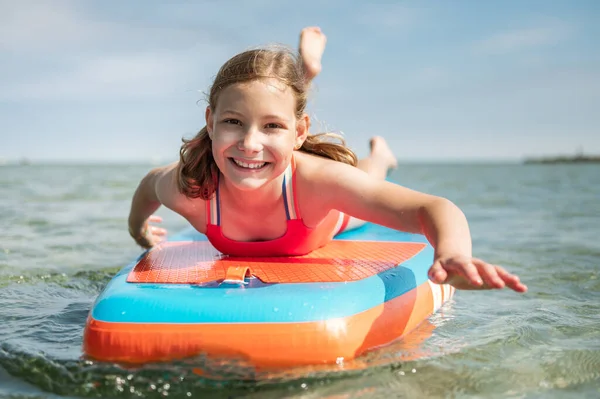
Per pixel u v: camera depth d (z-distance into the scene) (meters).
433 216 2.10
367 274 2.37
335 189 2.45
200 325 1.93
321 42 4.35
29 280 3.35
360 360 1.97
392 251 2.90
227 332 1.92
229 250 2.78
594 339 2.30
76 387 1.76
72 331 2.33
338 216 2.90
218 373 1.84
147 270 2.46
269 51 2.41
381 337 2.09
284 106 2.34
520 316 2.65
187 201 2.70
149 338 1.93
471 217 6.74
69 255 4.20
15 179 14.61
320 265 2.54
